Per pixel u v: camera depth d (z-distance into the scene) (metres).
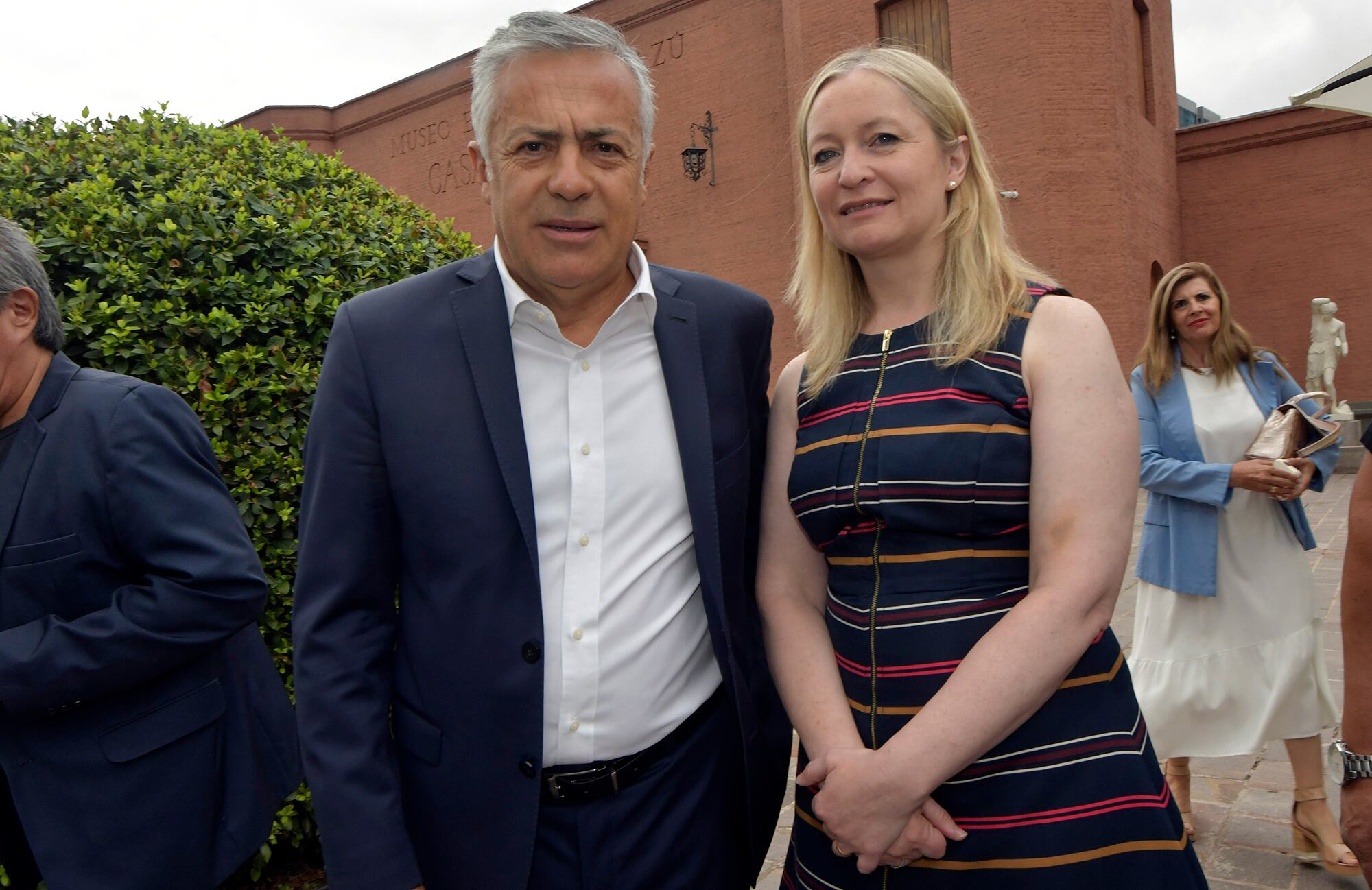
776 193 16.09
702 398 1.62
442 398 1.52
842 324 1.66
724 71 16.61
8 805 1.85
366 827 1.42
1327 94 4.14
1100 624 1.36
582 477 1.55
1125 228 13.36
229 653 1.93
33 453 1.71
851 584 1.54
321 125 22.72
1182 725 3.05
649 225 17.86
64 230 2.42
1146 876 1.33
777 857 3.13
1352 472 12.62
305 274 2.73
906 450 1.45
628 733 1.57
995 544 1.45
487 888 1.50
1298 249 16.34
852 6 14.34
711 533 1.58
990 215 1.57
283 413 2.61
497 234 1.62
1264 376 3.15
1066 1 12.90
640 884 1.57
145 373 2.41
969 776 1.39
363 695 1.50
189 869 1.76
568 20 1.52
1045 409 1.41
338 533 1.51
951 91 1.57
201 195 2.64
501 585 1.49
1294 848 2.91
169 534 1.69
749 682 1.73
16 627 1.66
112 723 1.71
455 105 20.17
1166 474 3.04
